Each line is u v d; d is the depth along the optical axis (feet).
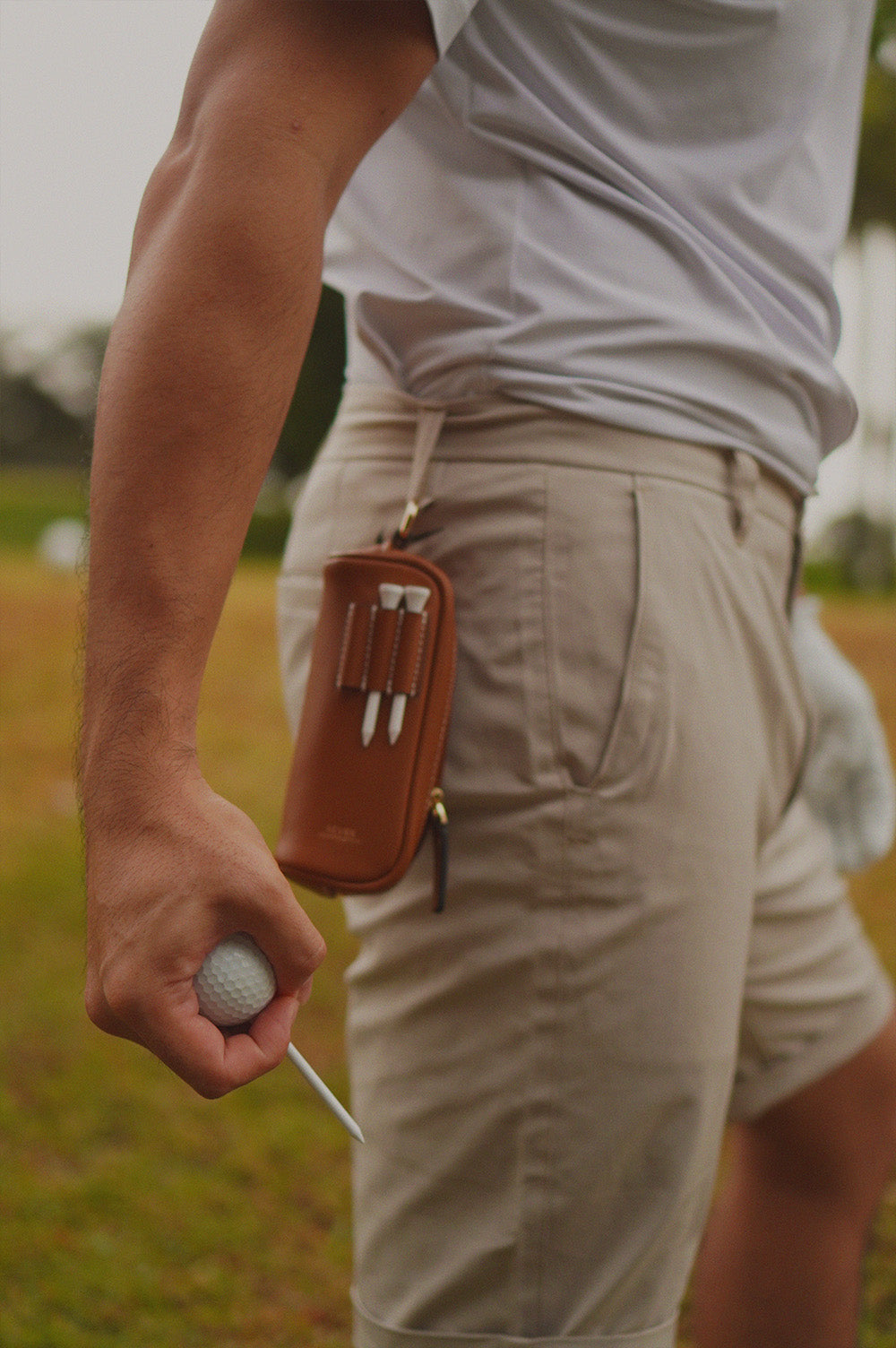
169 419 3.15
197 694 3.21
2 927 13.14
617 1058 4.00
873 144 44.80
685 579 4.07
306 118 3.28
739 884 4.21
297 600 4.65
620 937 3.98
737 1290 5.58
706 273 4.11
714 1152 4.25
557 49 3.93
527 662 4.00
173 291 3.18
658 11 3.88
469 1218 4.12
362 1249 4.39
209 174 3.24
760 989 5.28
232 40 3.36
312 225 3.29
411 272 4.20
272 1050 3.13
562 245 4.01
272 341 3.24
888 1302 7.75
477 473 4.09
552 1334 4.07
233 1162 9.27
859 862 6.55
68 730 21.36
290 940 3.08
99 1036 11.09
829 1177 5.49
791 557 4.70
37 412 152.35
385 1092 4.31
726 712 4.18
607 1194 4.04
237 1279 8.04
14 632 28.73
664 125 4.05
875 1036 5.48
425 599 3.96
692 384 4.10
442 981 4.15
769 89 4.08
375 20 3.33
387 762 3.99
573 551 3.98
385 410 4.37
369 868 3.99
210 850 2.99
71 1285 7.83
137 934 2.96
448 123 4.07
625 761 3.97
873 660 29.45
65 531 55.67
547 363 3.97
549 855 4.00
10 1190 8.81
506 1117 4.05
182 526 3.15
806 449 4.52
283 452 82.74
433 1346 4.10
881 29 10.21
